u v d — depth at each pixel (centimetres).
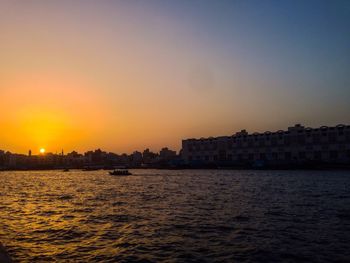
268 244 2539
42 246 2580
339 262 2108
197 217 3809
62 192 8031
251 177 12988
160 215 4009
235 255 2273
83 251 2428
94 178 16538
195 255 2289
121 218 3838
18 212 4494
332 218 3638
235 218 3691
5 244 2645
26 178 18250
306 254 2275
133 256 2283
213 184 9656
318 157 17950
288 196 6075
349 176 12731
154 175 17650
